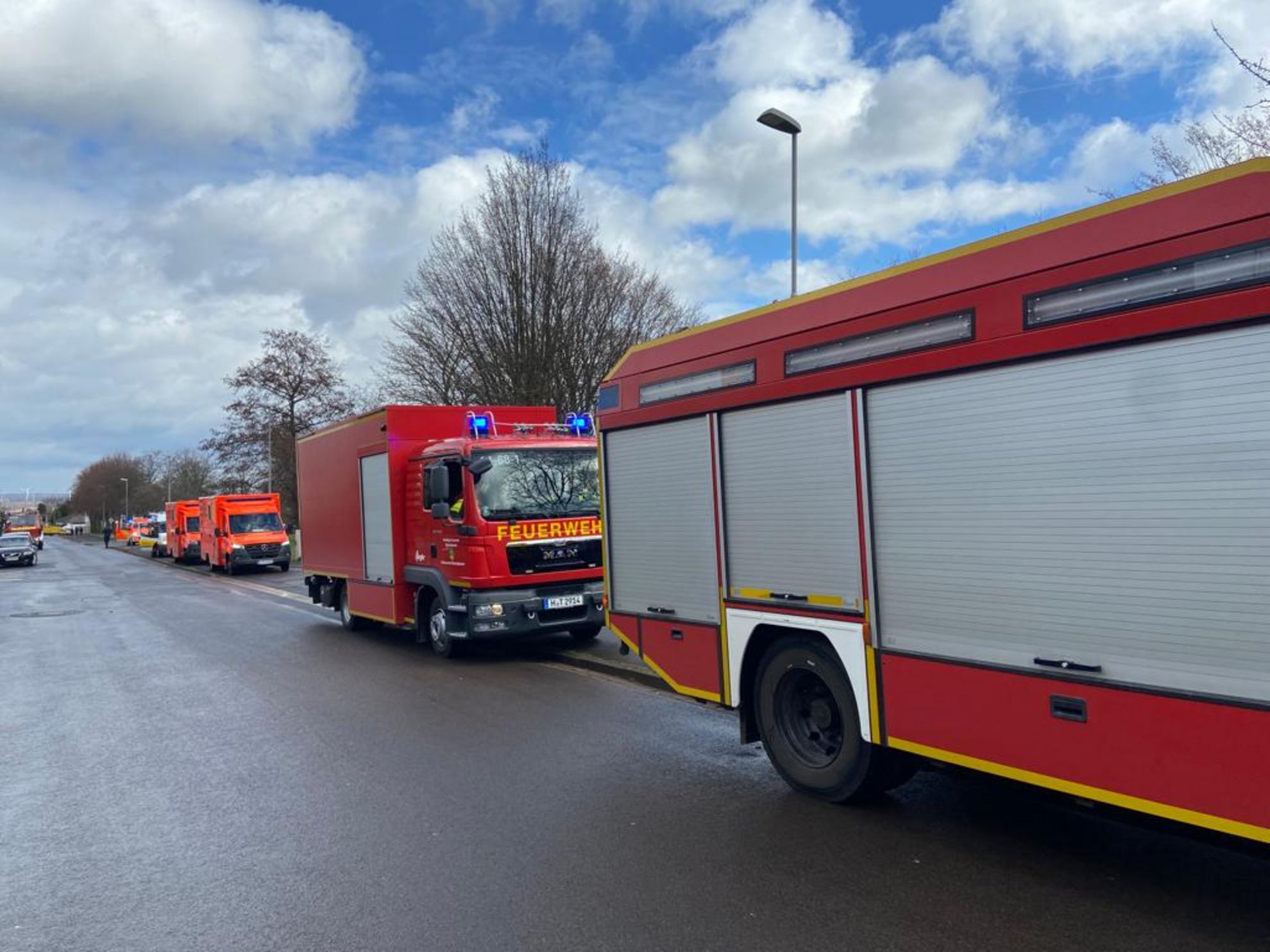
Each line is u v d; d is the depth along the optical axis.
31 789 5.94
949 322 4.01
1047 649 3.61
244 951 3.57
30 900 4.14
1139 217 3.30
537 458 10.40
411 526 11.29
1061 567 3.54
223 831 4.96
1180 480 3.14
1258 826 2.94
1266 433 2.90
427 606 11.14
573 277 22.95
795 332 4.86
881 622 4.38
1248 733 2.96
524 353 22.48
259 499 30.95
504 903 3.88
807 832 4.56
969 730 3.94
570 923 3.66
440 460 10.43
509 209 22.67
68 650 12.61
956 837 4.44
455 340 23.70
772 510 5.04
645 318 25.12
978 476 3.88
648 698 8.11
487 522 9.89
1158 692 3.21
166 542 43.81
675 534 5.85
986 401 3.84
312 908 3.93
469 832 4.78
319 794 5.55
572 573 10.36
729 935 3.50
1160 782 3.22
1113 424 3.35
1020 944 3.32
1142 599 3.26
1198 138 10.78
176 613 17.34
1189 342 3.11
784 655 5.04
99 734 7.42
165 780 6.03
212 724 7.58
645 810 5.02
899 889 3.85
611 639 11.65
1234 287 2.98
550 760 6.10
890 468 4.30
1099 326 3.39
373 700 8.33
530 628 10.00
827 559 4.68
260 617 16.06
